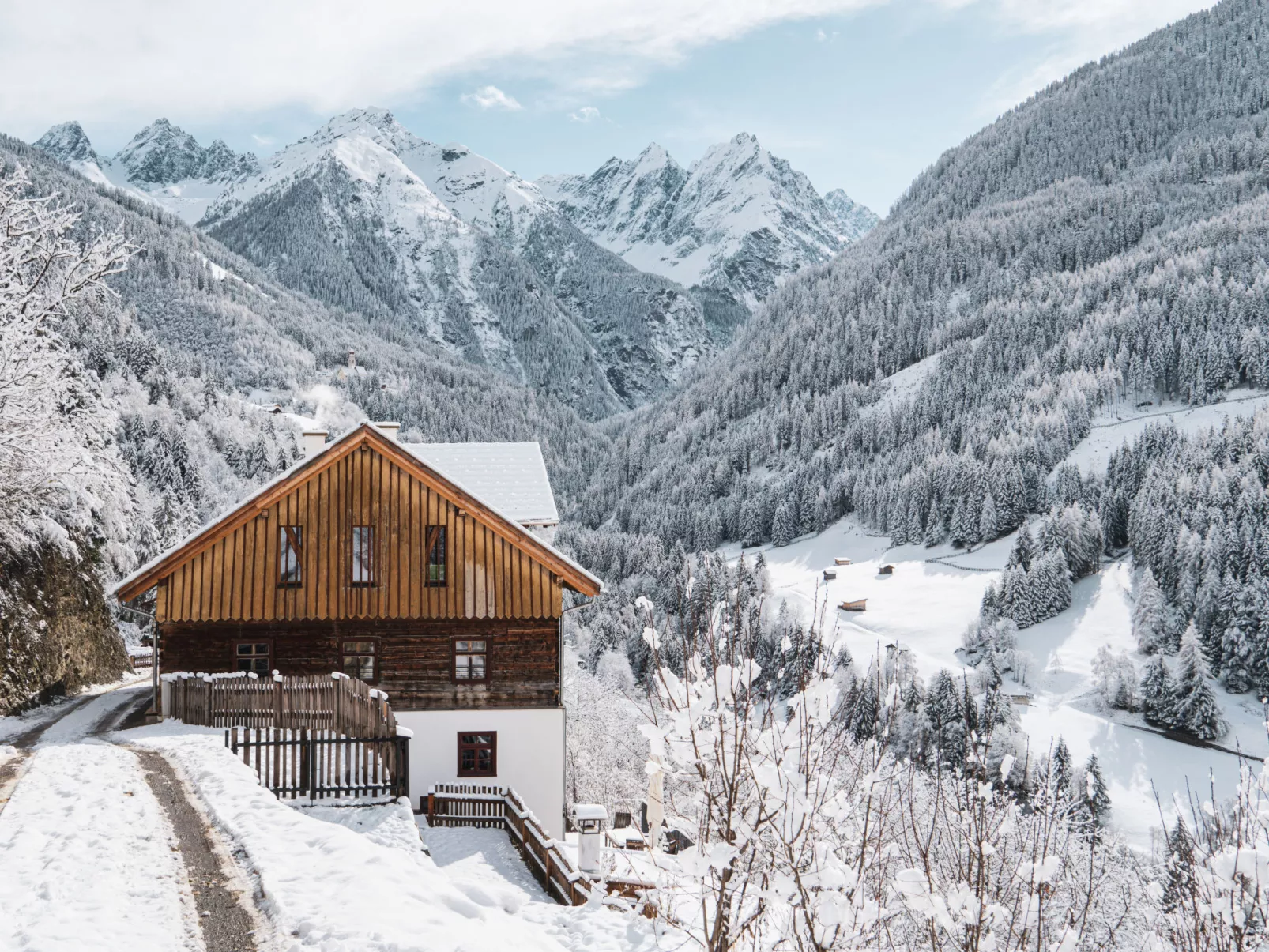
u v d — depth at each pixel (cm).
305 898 1010
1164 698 10475
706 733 677
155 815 1327
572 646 8450
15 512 2653
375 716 1831
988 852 746
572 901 1446
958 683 10938
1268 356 18425
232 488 12350
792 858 650
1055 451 18062
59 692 2722
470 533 2494
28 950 855
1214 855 723
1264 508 12781
